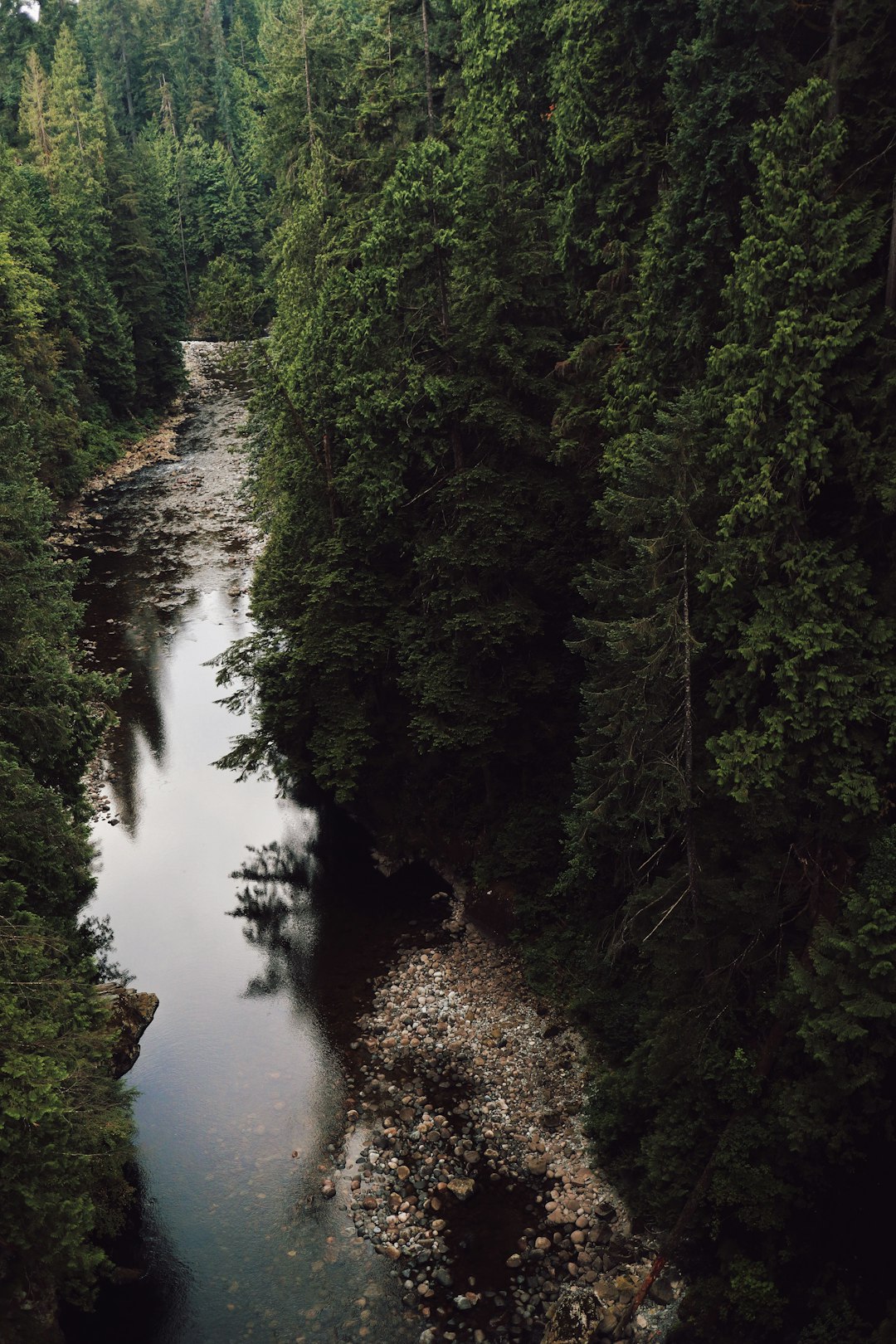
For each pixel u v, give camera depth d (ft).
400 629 69.46
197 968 71.26
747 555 42.32
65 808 59.31
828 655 40.55
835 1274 40.88
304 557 77.77
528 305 65.00
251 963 71.61
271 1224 51.60
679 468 43.24
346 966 70.95
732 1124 44.45
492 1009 65.36
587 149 63.72
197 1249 50.31
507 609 63.72
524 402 67.72
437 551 64.13
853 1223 40.98
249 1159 55.52
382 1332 45.62
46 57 299.99
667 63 54.95
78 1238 38.45
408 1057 62.28
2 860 45.78
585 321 66.08
